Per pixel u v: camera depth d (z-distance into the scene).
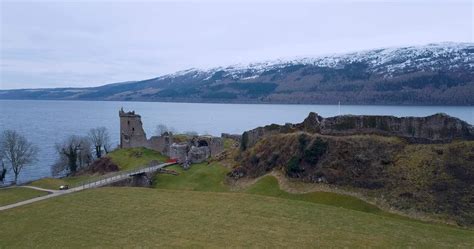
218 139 91.81
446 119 59.59
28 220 51.03
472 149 55.44
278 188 63.06
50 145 180.75
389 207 52.78
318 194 58.62
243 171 72.12
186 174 79.69
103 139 152.00
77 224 48.16
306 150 65.38
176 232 44.19
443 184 52.81
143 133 107.06
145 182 77.69
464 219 47.78
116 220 48.88
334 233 43.19
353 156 61.56
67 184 74.81
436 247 39.72
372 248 39.25
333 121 68.00
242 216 48.88
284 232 43.50
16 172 104.50
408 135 61.91
